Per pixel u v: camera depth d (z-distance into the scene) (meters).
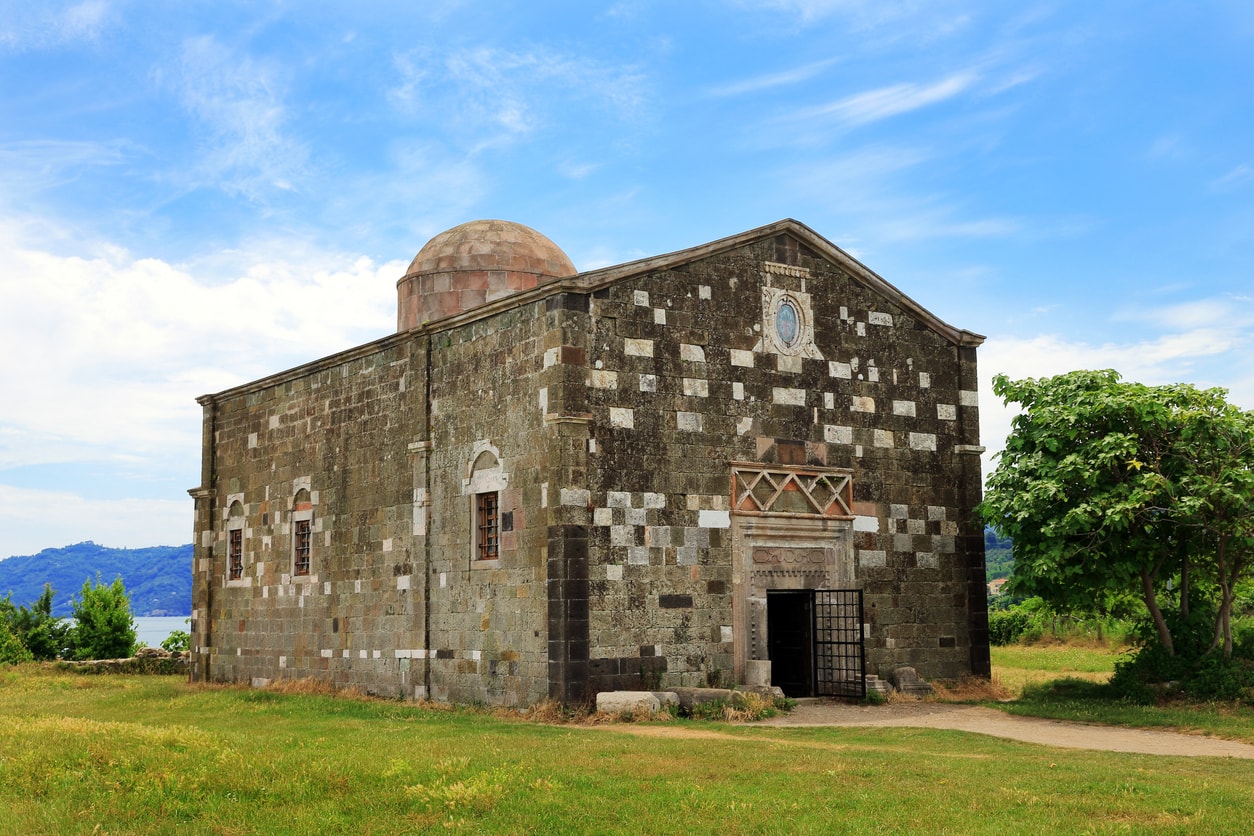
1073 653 44.12
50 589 61.09
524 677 25.17
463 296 33.28
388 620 30.00
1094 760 17.59
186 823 13.50
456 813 13.63
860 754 17.84
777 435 27.80
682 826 12.95
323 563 33.09
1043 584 27.06
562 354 24.88
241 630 37.09
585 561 24.50
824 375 28.86
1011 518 27.36
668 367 26.31
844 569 28.44
